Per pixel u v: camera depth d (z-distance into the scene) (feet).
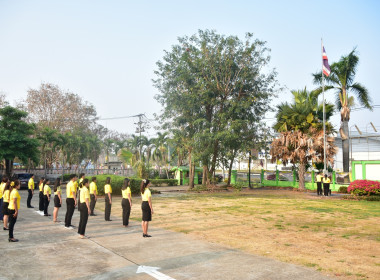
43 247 25.82
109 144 219.41
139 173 115.24
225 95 101.30
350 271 19.98
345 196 73.87
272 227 36.11
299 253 24.57
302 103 97.76
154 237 30.14
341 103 106.93
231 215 45.50
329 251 25.30
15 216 27.84
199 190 97.81
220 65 98.27
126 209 36.14
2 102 152.76
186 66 99.45
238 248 26.08
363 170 96.37
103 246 26.37
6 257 22.80
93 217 43.65
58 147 164.25
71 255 23.52
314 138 90.68
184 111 101.96
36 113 171.83
